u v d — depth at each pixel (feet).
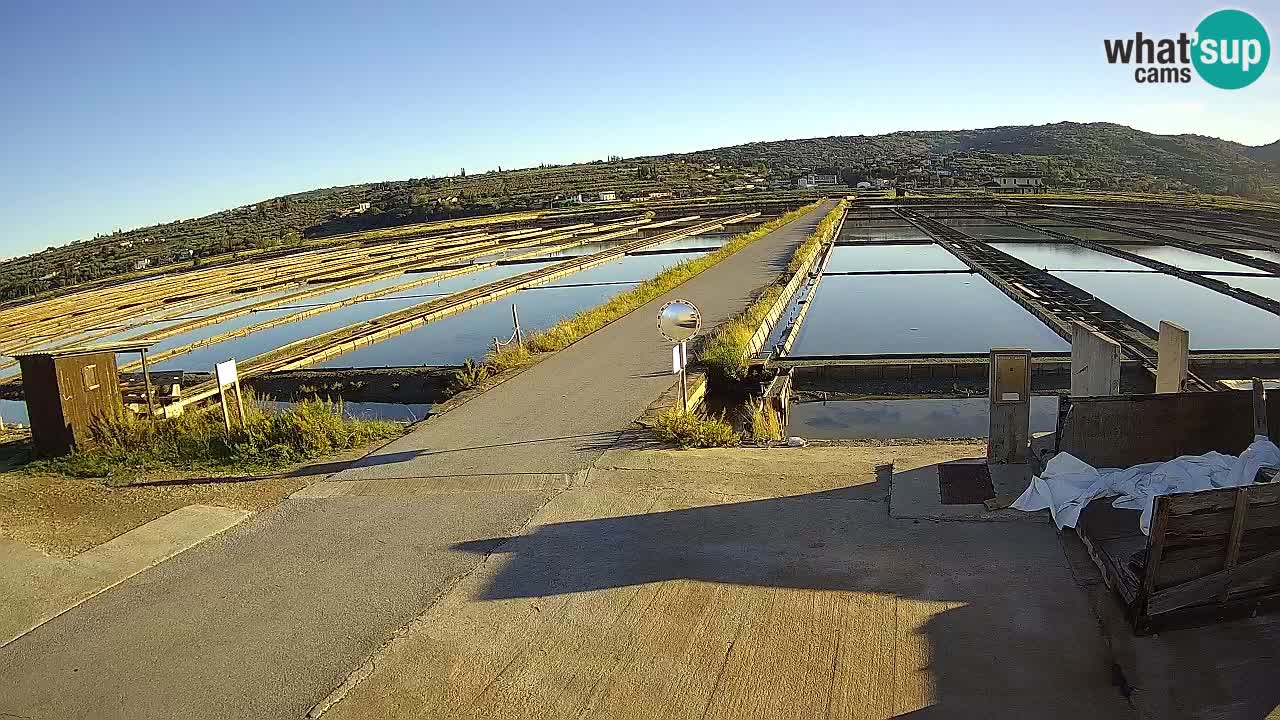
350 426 33.09
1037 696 14.43
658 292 75.00
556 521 23.00
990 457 25.08
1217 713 13.83
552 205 345.92
